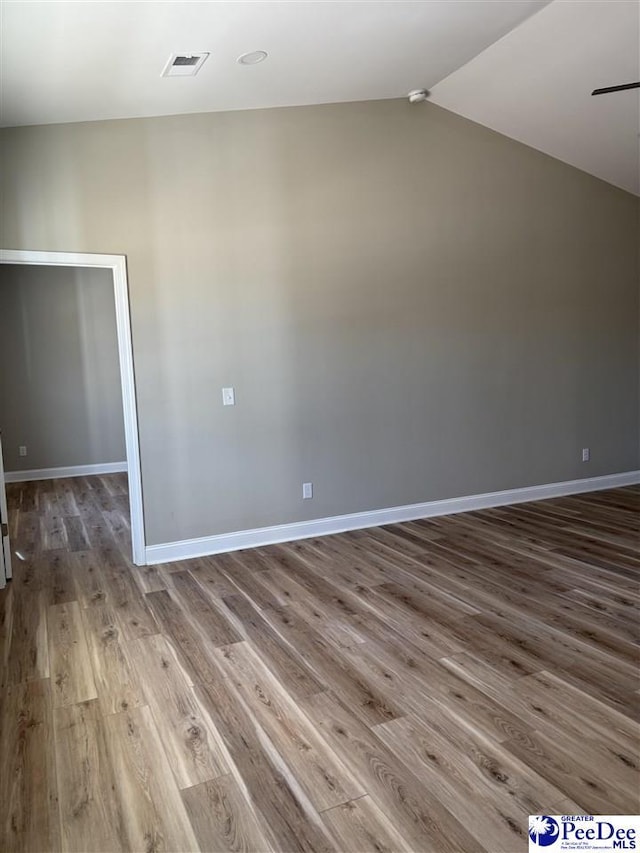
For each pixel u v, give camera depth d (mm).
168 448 4090
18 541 4773
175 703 2449
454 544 4309
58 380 7367
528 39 3748
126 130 3814
